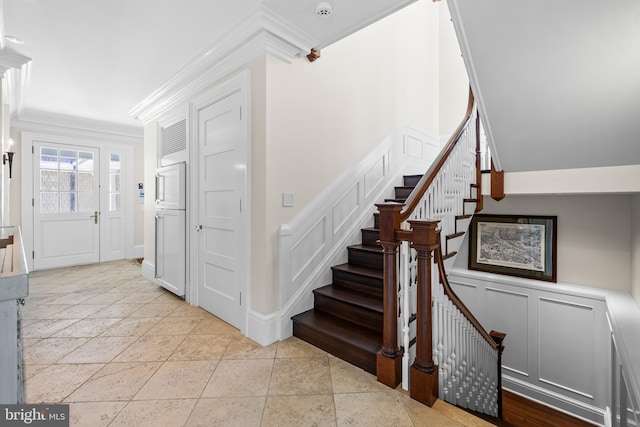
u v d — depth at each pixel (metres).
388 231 1.87
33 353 2.24
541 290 3.34
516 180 3.03
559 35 1.81
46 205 5.00
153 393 1.79
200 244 3.18
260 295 2.44
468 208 3.16
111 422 1.55
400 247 1.94
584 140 2.40
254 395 1.79
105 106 4.25
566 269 3.30
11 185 4.69
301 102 2.63
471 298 3.85
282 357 2.21
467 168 3.10
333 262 2.98
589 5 1.63
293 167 2.57
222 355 2.24
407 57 4.21
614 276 3.04
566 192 2.76
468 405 2.38
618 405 2.42
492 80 2.24
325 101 2.88
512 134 2.62
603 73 1.91
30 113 4.59
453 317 2.13
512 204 3.64
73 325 2.75
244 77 2.50
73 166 5.27
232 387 1.86
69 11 2.18
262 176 2.39
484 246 3.81
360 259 3.03
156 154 4.02
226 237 2.79
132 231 5.96
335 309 2.59
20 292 0.80
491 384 2.99
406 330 1.87
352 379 1.96
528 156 2.77
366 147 3.41
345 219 3.12
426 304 1.74
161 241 3.78
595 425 2.98
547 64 1.99
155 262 3.83
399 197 3.76
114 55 2.80
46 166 4.99
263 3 2.05
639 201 2.60
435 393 1.77
